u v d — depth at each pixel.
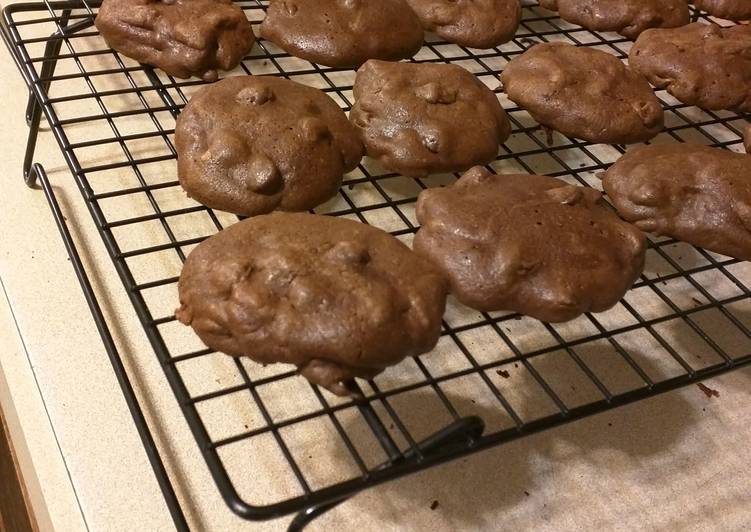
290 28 0.29
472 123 0.26
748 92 0.30
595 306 0.21
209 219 0.28
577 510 0.23
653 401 0.26
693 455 0.25
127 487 0.22
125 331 0.25
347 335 0.18
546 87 0.27
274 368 0.25
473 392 0.25
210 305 0.19
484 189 0.23
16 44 0.27
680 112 0.35
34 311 0.25
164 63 0.27
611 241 0.22
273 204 0.23
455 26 0.32
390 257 0.20
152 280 0.26
